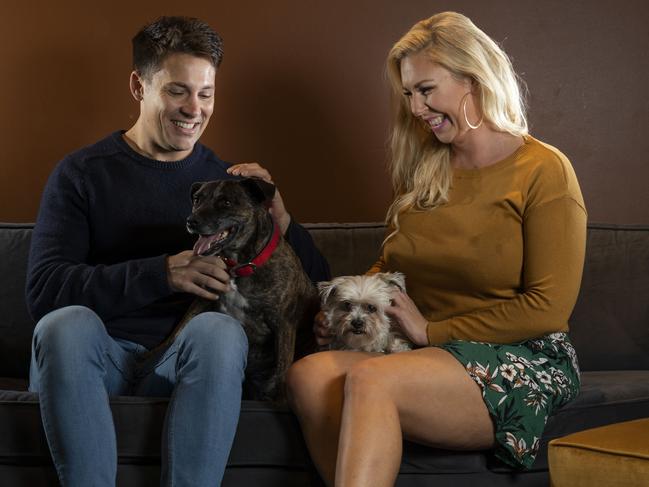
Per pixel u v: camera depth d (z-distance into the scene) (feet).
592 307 9.80
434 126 7.64
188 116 8.14
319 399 6.70
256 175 8.48
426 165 7.85
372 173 10.85
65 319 6.73
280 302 8.16
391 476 6.05
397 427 6.20
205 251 7.64
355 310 7.88
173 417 6.70
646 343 9.75
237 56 10.78
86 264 8.03
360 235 10.12
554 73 10.78
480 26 10.72
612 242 9.98
